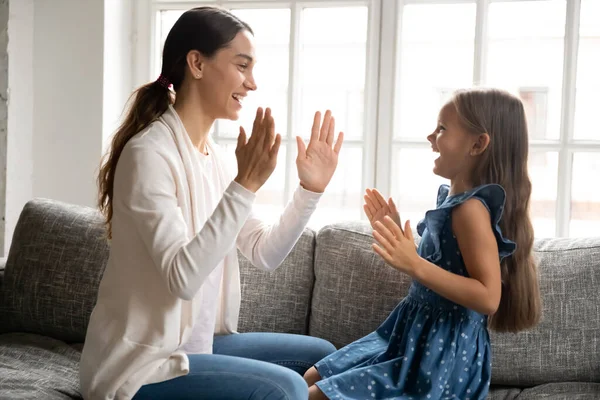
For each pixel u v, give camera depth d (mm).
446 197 1905
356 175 2627
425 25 2529
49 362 1918
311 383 1794
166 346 1487
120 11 2674
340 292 2092
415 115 2566
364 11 2570
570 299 1956
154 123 1614
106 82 2625
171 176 1544
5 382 1708
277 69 2666
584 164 2402
